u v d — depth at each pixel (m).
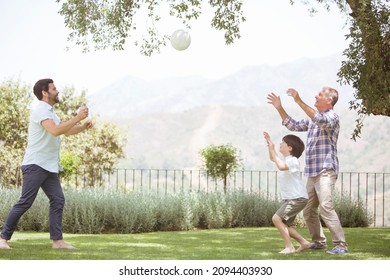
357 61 7.38
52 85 6.29
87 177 18.95
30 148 6.19
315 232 6.49
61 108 20.89
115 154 20.45
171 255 5.97
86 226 8.77
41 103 6.25
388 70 6.99
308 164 6.29
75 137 19.98
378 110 7.36
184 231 9.36
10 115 19.25
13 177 18.06
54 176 6.36
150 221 9.20
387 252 6.34
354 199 11.70
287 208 6.19
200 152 11.96
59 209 6.36
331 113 6.18
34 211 9.07
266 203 11.09
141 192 10.03
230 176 11.99
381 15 6.99
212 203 10.48
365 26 6.98
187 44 7.27
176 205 9.73
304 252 6.24
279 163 6.14
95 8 10.56
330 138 6.19
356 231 9.45
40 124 6.14
